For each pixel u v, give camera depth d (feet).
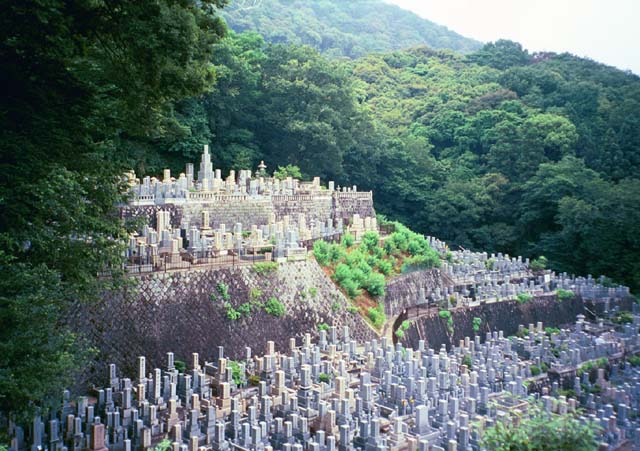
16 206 61.67
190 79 73.92
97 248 71.56
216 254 124.57
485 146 327.47
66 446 75.87
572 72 396.16
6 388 52.34
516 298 179.22
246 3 512.63
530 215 270.46
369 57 465.47
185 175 169.37
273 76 230.27
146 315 104.94
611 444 97.19
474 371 114.73
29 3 61.31
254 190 170.19
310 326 129.49
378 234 174.70
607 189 250.98
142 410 84.38
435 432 88.63
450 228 278.87
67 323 93.76
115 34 69.82
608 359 145.38
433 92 398.83
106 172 75.46
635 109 318.86
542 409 67.36
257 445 79.77
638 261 232.32
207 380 96.99
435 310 157.07
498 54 456.86
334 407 90.68
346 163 266.98
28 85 70.13
